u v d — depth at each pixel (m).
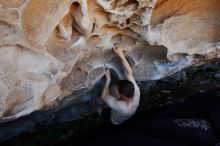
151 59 4.34
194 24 4.14
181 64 4.47
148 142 4.36
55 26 3.32
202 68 5.71
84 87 4.14
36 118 4.55
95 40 3.78
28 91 3.54
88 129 4.80
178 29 4.08
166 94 5.40
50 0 3.21
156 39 3.98
